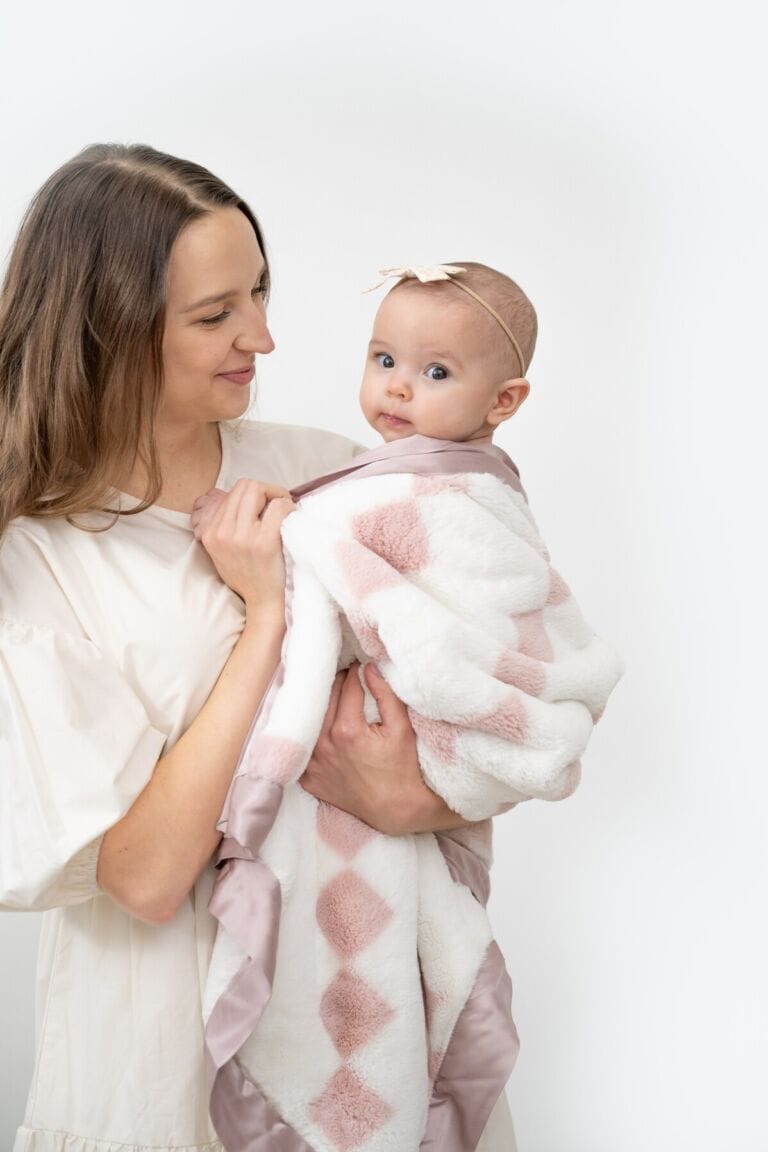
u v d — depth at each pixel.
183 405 1.50
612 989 2.37
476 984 1.49
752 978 2.35
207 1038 1.38
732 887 2.34
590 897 2.36
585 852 2.35
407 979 1.43
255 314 1.49
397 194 2.24
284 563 1.43
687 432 2.27
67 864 1.36
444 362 1.45
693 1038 2.37
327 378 2.28
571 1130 2.39
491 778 1.40
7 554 1.44
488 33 2.21
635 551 2.30
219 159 2.23
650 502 2.29
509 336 1.47
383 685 1.41
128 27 2.19
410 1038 1.43
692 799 2.33
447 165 2.23
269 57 2.21
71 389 1.45
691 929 2.35
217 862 1.42
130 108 2.21
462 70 2.21
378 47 2.21
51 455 1.47
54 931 1.57
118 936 1.48
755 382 2.25
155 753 1.40
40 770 1.36
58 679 1.36
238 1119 1.40
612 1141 2.38
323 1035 1.42
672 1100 2.37
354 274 2.25
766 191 2.21
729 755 2.32
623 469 2.28
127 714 1.39
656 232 2.23
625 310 2.25
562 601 1.48
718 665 2.31
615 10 2.20
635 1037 2.37
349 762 1.39
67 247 1.44
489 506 1.43
